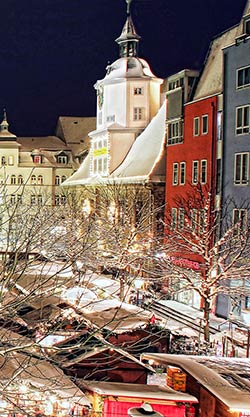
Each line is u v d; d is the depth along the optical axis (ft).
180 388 54.03
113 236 143.95
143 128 217.15
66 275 102.32
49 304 80.84
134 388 52.75
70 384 52.70
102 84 230.27
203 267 114.83
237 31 136.46
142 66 223.92
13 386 49.85
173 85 155.43
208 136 135.44
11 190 299.79
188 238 134.51
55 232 124.88
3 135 303.07
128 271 138.92
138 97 219.20
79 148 329.52
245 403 44.96
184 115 148.15
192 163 143.33
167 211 154.81
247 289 108.58
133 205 169.37
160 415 38.70
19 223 134.00
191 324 112.78
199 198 134.82
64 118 340.18
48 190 295.48
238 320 111.14
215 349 85.71
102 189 203.92
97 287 102.17
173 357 56.34
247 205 118.32
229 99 126.52
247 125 120.16
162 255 146.61
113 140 215.31
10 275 56.13
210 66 145.48
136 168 187.73
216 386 47.80
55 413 51.06
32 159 306.35
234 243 110.63
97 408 52.08
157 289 142.20
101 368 63.62
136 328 73.82
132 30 230.07
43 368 53.78
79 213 168.66
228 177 125.90
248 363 55.98
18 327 74.08
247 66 120.37
